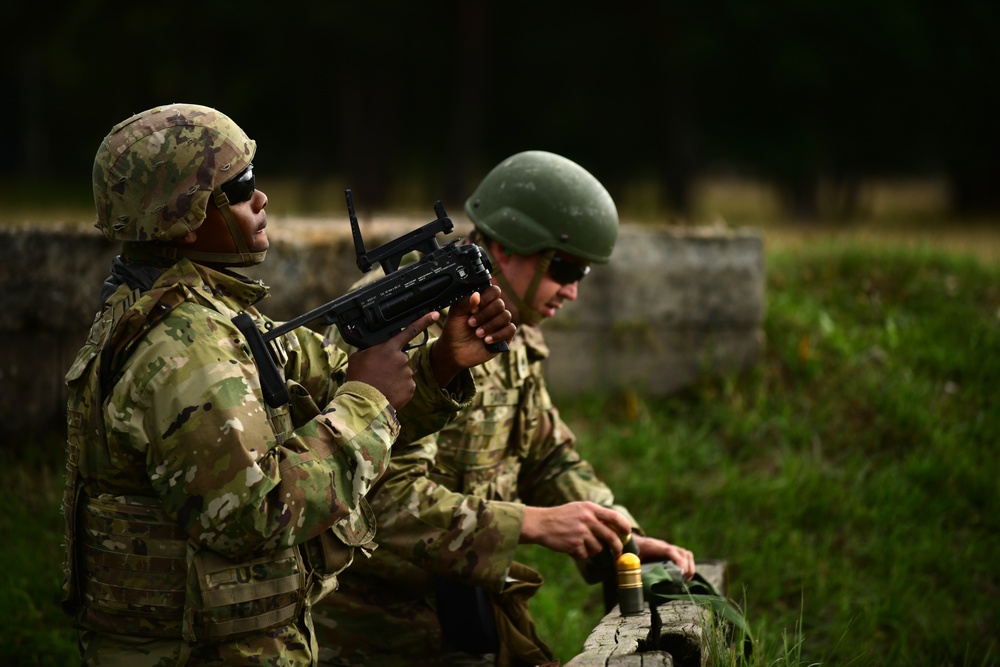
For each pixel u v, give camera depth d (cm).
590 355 1838
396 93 8112
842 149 8094
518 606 939
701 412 1811
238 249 681
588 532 903
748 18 7094
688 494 1648
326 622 928
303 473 637
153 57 8050
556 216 977
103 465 641
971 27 7244
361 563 927
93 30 7875
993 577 1508
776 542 1543
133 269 672
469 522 871
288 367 750
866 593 1464
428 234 739
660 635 839
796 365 1856
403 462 879
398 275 704
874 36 7075
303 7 7244
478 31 7600
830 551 1550
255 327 654
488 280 720
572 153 8731
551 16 7969
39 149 11750
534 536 891
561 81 8362
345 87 7881
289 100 8550
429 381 748
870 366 1867
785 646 1017
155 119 660
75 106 11019
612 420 1803
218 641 639
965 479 1642
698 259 1850
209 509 609
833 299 2061
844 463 1705
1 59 8500
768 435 1756
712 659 875
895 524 1577
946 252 2241
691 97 7881
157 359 621
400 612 941
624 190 9106
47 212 6619
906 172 11281
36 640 1238
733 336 1866
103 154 661
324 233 1714
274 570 650
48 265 1575
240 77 7900
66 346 1598
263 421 629
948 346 1912
